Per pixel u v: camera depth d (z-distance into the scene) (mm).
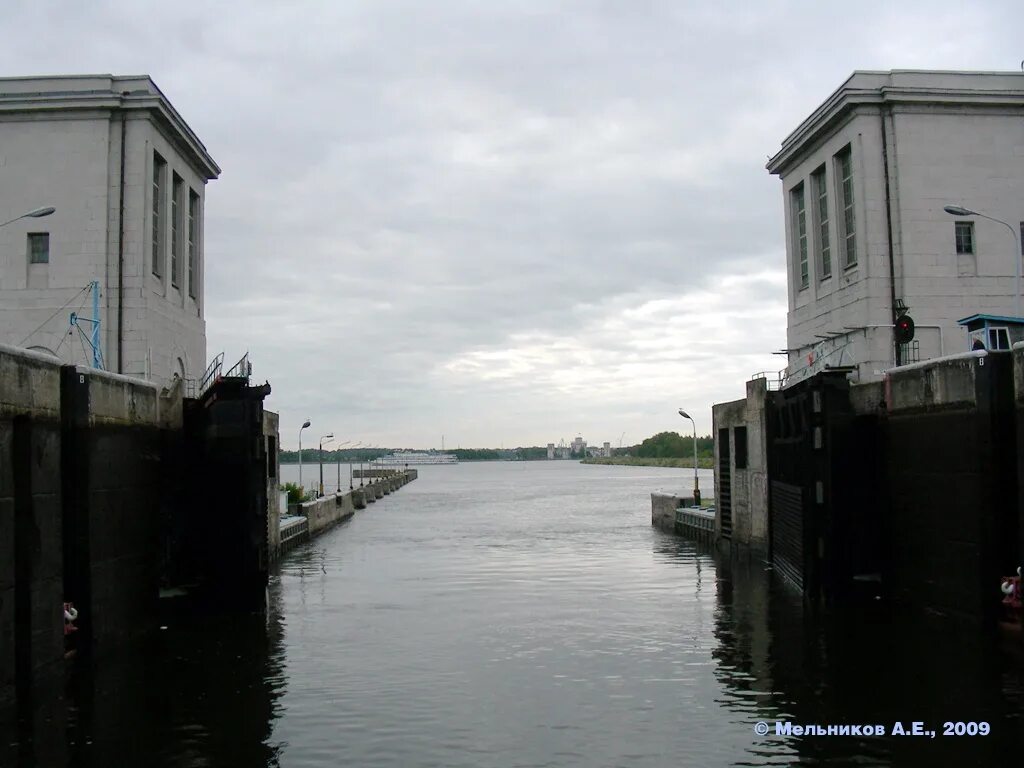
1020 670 20516
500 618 28359
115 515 25016
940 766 15367
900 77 39188
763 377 38875
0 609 18406
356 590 34625
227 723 18141
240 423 31938
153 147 39531
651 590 33469
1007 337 31438
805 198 45250
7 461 18844
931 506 25656
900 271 38656
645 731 17312
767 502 38312
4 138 38438
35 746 16938
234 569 31562
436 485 157250
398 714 18547
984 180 39062
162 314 40281
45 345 37938
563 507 85938
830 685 20016
